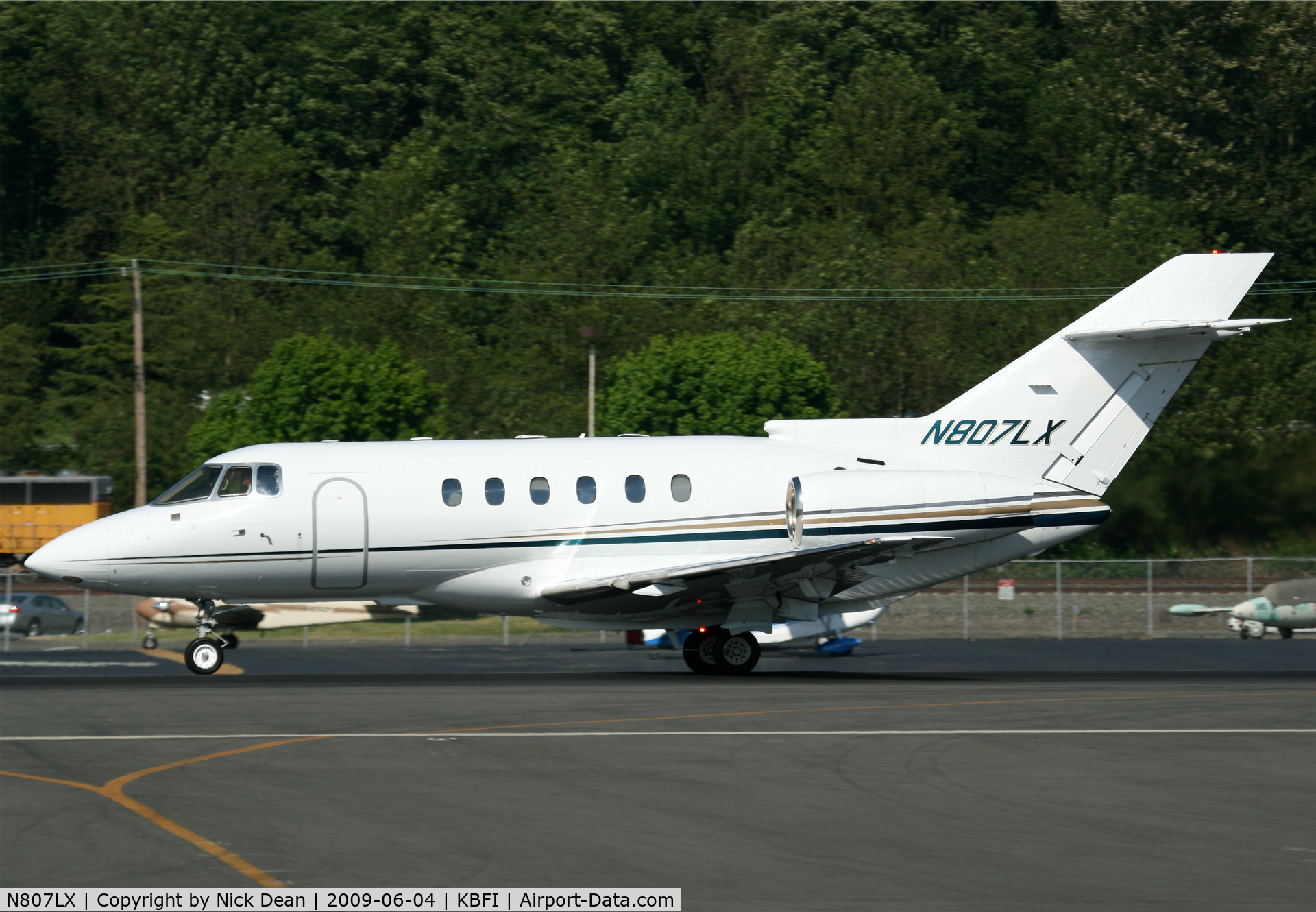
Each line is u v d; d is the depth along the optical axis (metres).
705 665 95.94
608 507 92.69
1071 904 38.59
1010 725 69.50
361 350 199.75
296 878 40.62
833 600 96.00
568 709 73.94
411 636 135.12
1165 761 59.69
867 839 45.41
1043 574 166.12
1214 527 175.75
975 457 96.69
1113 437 97.19
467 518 91.38
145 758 58.44
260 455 91.88
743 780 54.62
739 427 192.25
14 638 136.38
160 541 89.25
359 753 59.91
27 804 49.44
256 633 134.62
